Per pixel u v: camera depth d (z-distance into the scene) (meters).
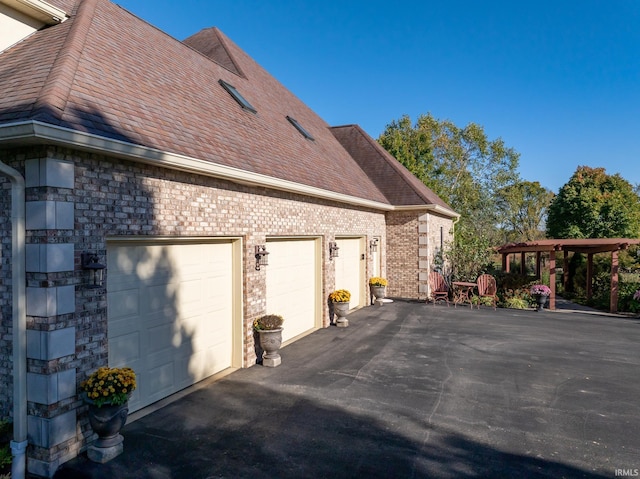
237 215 7.30
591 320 12.62
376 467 4.40
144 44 8.71
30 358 4.35
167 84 7.87
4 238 4.54
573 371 7.60
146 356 5.84
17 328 4.30
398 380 7.07
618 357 8.53
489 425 5.39
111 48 7.16
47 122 4.00
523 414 5.73
